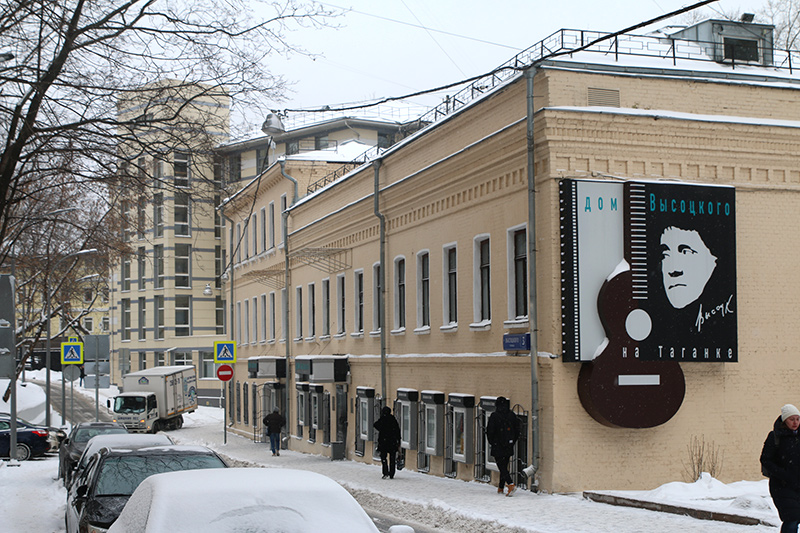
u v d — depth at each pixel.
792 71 20.95
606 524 13.02
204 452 11.54
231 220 45.72
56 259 40.38
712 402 17.92
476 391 20.58
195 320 72.62
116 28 15.40
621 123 17.69
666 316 17.31
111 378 78.44
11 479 24.03
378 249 27.33
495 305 19.81
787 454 9.75
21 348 48.69
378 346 27.16
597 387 16.81
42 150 16.84
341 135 56.62
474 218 20.94
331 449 29.41
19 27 15.34
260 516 6.05
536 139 17.67
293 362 36.81
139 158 17.42
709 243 17.72
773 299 18.55
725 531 11.73
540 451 17.39
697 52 20.44
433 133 22.89
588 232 17.19
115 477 10.80
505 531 13.23
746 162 18.53
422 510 15.88
